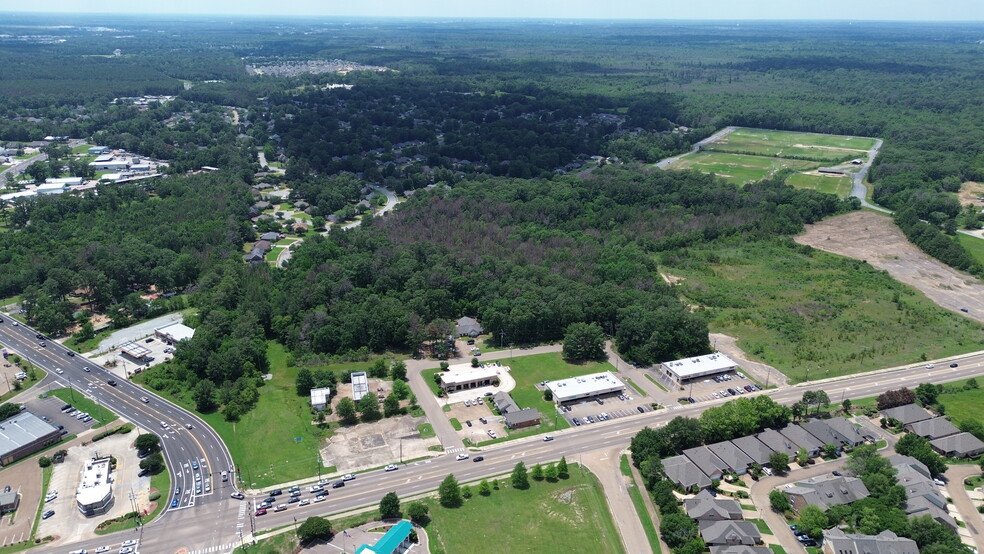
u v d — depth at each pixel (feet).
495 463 583.99
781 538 488.85
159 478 556.10
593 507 527.81
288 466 574.97
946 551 447.83
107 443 602.85
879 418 651.25
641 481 561.02
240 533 495.00
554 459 590.96
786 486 541.34
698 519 495.41
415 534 492.54
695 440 591.78
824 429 609.83
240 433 621.31
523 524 510.17
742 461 570.46
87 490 524.93
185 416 647.97
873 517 483.10
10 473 560.20
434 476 565.53
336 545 482.69
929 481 534.37
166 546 480.64
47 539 484.74
